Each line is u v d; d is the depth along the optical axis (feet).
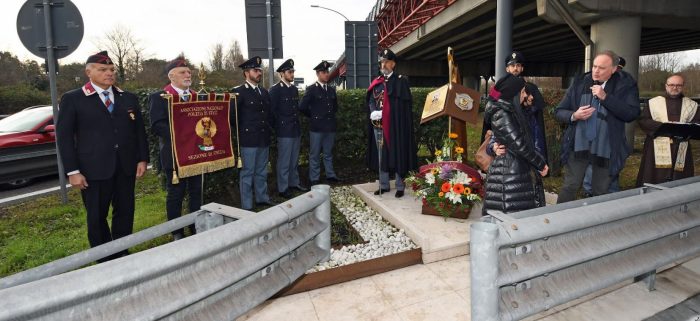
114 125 11.67
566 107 12.96
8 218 17.54
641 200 7.38
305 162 24.73
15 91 81.56
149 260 4.94
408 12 67.67
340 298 9.59
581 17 35.53
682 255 8.32
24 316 3.92
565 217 6.34
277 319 8.74
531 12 49.93
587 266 7.03
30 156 23.02
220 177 18.60
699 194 8.20
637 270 7.51
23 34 18.06
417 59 115.03
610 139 11.98
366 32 30.81
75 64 105.50
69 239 14.44
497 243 5.51
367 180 22.13
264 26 18.74
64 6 18.03
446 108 16.48
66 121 10.97
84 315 4.42
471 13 49.98
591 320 8.34
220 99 14.07
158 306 5.00
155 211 17.44
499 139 10.57
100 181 11.49
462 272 10.87
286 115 18.54
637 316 8.45
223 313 6.04
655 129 14.40
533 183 10.55
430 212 14.66
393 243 12.23
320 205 8.76
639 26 35.96
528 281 6.22
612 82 12.07
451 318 8.69
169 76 13.24
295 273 7.73
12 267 12.29
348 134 22.90
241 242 6.24
